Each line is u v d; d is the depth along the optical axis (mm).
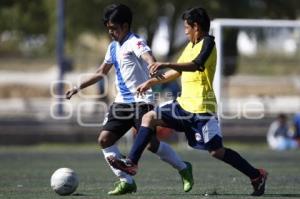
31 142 78438
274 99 82438
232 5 100500
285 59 89875
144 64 29266
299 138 73875
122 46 29141
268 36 88438
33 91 110188
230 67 87562
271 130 75750
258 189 29172
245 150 70375
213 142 28188
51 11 102562
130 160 28000
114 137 29594
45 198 28547
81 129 79250
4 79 114188
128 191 29953
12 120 80125
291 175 41750
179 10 101375
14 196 29516
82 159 56656
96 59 101625
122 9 28953
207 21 28094
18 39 120938
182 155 62219
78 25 99750
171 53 105812
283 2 103688
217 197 28656
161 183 36125
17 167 48688
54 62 121750
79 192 31172
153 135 28844
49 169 46875
